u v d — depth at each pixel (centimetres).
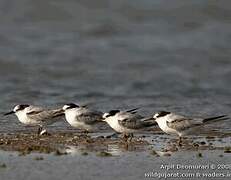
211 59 3478
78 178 1380
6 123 2031
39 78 2981
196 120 1756
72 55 3500
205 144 1748
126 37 3997
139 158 1558
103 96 2630
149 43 3853
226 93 2736
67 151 1625
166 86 2883
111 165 1485
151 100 2550
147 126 1792
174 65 3356
